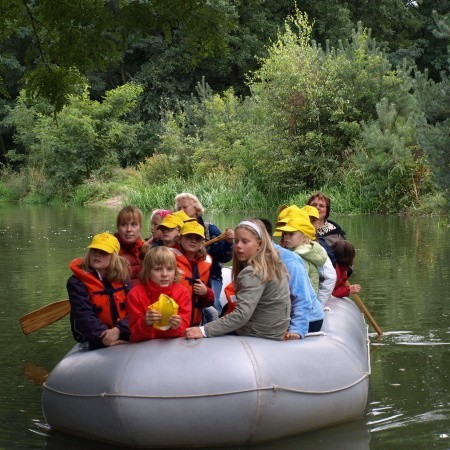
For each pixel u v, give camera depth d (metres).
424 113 17.83
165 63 41.22
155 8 8.51
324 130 24.66
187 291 5.61
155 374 5.24
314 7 42.09
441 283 10.70
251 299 5.51
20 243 17.27
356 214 21.92
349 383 5.70
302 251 6.59
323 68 24.88
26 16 9.02
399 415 5.79
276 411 5.28
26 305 10.07
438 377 6.64
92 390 5.33
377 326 8.14
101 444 5.40
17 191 37.78
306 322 5.94
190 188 27.86
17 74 38.12
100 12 8.51
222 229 18.28
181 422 5.16
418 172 21.81
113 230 19.92
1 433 5.63
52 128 36.19
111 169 35.59
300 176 24.81
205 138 29.94
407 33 46.00
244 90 42.38
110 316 5.89
